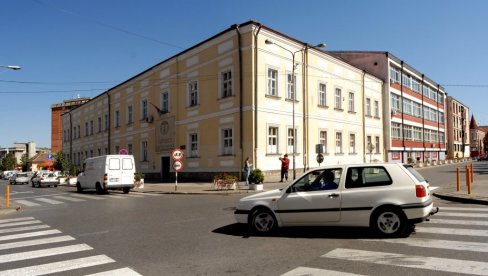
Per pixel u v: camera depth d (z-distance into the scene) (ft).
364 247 22.58
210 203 49.47
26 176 164.86
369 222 25.27
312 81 101.71
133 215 40.73
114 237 28.60
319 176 27.32
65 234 30.58
